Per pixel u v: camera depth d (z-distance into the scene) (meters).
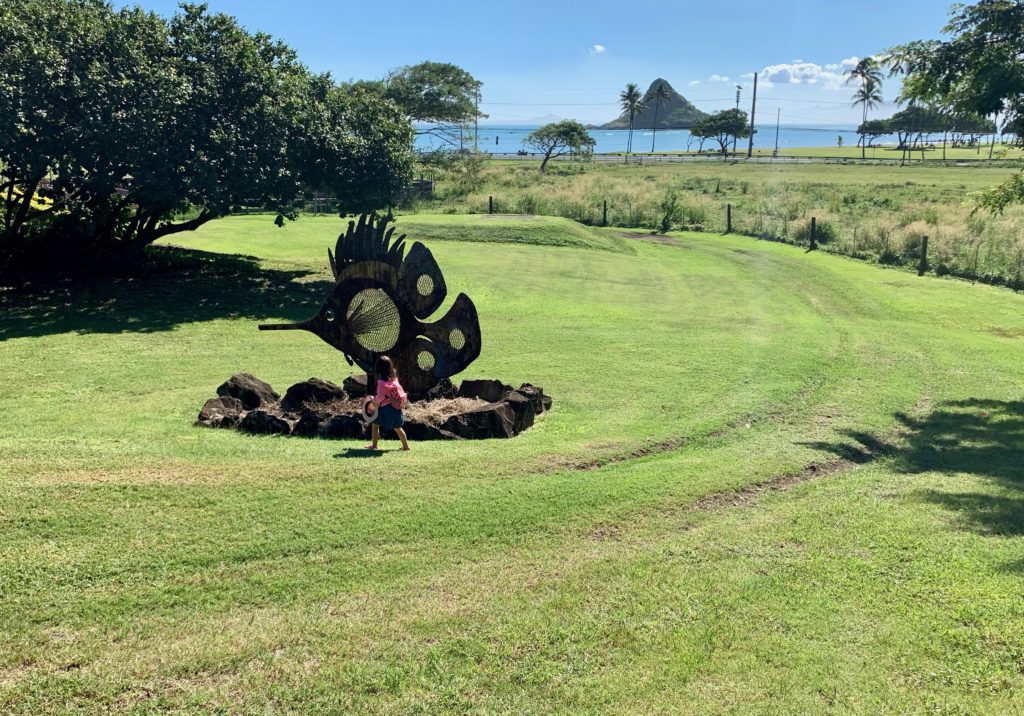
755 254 32.97
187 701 4.68
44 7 20.28
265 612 5.63
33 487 7.13
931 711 4.70
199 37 22.11
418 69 84.75
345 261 10.91
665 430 10.98
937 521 7.65
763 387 13.79
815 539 7.17
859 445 10.84
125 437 9.48
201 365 14.75
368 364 11.14
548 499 7.83
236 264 27.14
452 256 30.16
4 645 5.07
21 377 13.51
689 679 5.00
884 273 28.41
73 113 19.45
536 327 19.09
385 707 4.70
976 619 5.67
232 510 7.05
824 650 5.31
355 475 8.02
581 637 5.45
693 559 6.71
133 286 22.58
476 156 90.62
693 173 80.19
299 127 22.89
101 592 5.71
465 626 5.54
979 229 31.77
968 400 13.54
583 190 52.97
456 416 10.29
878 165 90.88
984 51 14.16
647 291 24.97
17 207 25.69
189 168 20.39
